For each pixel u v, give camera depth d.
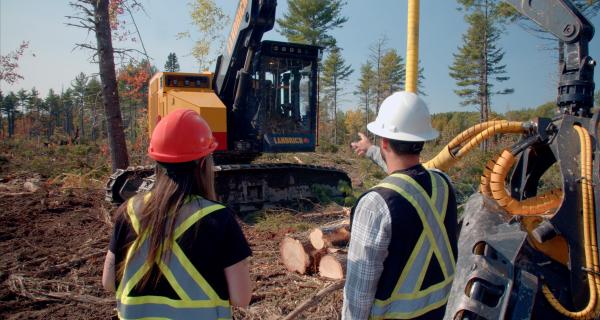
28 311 4.34
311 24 41.91
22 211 8.62
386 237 1.93
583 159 2.38
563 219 2.38
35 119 69.50
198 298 1.75
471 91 38.41
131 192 9.36
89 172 13.36
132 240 1.83
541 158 3.00
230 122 8.80
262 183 8.62
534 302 2.30
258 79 8.34
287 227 7.14
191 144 1.84
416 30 3.09
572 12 2.62
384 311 2.01
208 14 20.28
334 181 9.50
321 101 54.88
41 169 15.15
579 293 2.36
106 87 11.20
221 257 1.78
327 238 5.05
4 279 5.14
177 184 1.83
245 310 4.23
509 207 2.71
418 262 1.98
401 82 52.22
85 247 6.36
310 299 3.85
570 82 2.63
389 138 2.09
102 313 4.29
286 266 5.36
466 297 2.21
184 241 1.75
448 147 3.12
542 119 2.66
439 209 2.07
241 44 8.36
